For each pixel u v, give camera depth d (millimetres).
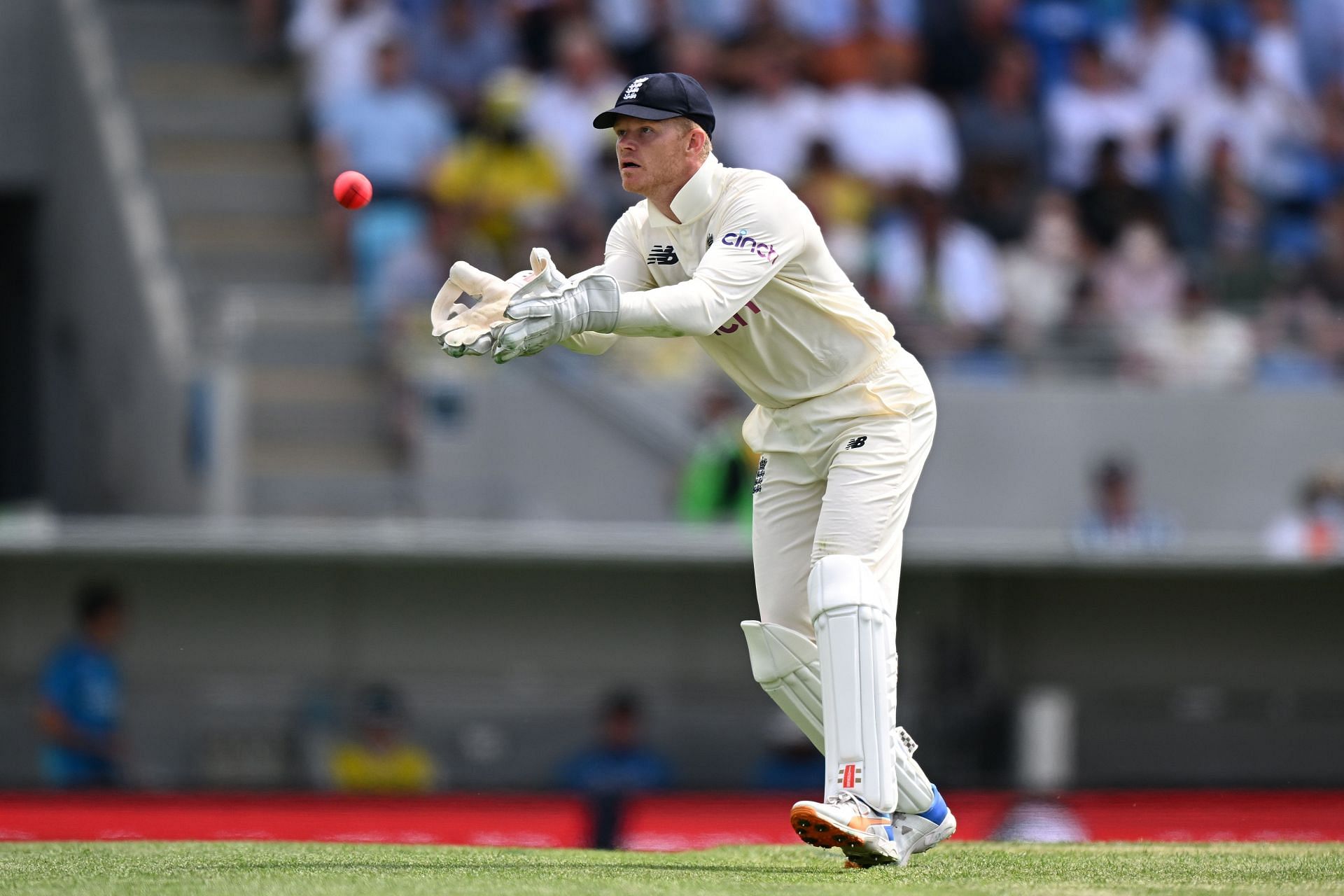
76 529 31391
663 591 32844
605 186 39219
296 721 32094
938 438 34875
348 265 38688
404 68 40688
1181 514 35188
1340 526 34438
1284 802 27859
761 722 32562
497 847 17141
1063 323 36031
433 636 32562
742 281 13938
